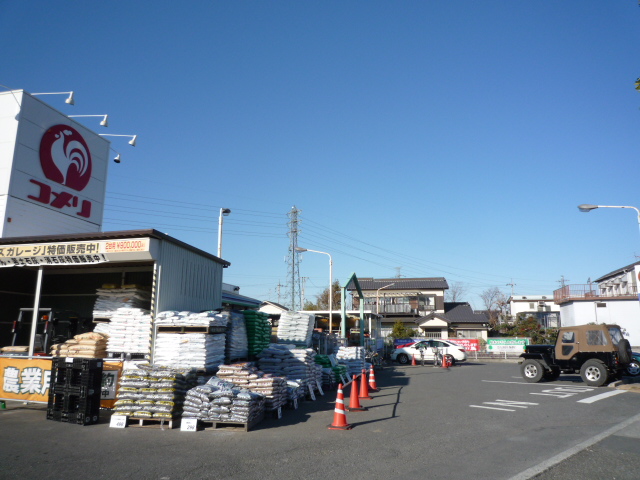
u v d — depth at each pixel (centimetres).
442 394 1466
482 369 2559
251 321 1394
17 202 1598
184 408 906
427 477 618
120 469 641
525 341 3638
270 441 812
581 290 3988
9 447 752
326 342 2062
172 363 1110
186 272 1344
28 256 1270
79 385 953
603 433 872
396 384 1791
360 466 666
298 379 1312
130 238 1191
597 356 1688
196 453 728
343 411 931
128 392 924
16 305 1694
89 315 1641
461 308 5231
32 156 1669
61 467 648
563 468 654
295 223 5475
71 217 1825
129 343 1177
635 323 3650
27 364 1070
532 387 1634
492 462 687
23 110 1641
